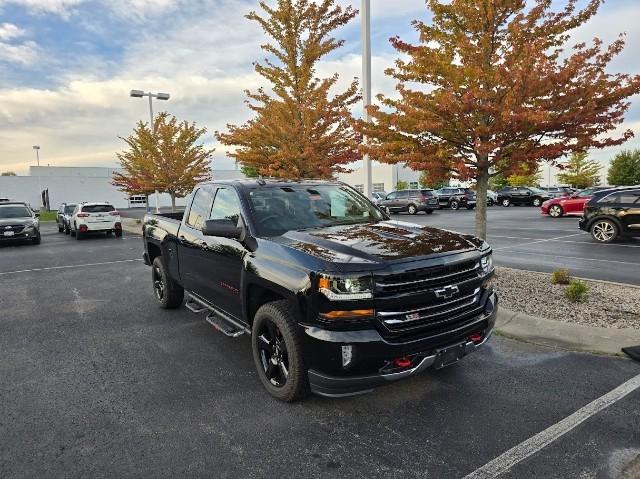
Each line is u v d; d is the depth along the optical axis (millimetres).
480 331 3553
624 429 3133
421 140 7156
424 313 3209
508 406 3516
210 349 4992
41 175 58531
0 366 4586
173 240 5844
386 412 3477
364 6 8828
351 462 2852
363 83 9023
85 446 3088
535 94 6016
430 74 6766
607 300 6102
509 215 25984
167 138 21438
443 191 37188
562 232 16031
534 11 6590
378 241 3572
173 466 2844
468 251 3539
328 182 5227
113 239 18891
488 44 6680
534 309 5742
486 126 6316
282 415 3467
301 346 3346
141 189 24234
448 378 4031
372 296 3023
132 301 7359
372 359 3020
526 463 2789
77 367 4527
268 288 3584
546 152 6344
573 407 3465
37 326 6012
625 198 12742
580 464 2764
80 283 9109
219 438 3164
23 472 2803
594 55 6094
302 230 4066
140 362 4633
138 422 3404
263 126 11539
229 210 4582
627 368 4133
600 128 6344
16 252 15250
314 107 11164
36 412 3586
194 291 5434
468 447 2982
